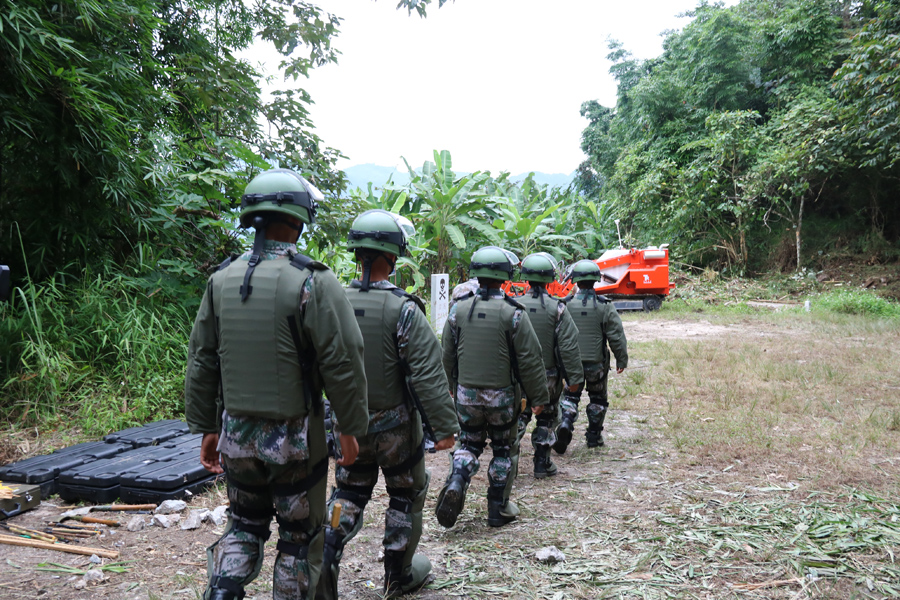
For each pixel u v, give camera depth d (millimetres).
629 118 32562
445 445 2742
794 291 22672
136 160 7172
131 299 6641
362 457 2738
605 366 5535
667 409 6945
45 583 2918
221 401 2189
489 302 3734
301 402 2012
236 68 9430
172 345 6543
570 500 4270
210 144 8492
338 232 7848
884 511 3896
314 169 9211
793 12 25812
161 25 8367
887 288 20953
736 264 26031
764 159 23859
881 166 22781
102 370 6102
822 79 25547
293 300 1974
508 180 23891
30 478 4004
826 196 25641
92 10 6562
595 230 26047
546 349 4668
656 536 3576
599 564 3236
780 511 3938
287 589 2086
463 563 3270
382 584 3031
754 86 28141
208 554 2117
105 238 7465
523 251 19344
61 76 6031
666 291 19219
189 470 4129
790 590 2938
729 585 2986
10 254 6703
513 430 3859
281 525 2123
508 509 3834
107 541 3430
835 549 3363
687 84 28422
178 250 7812
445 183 17844
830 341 12219
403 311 2709
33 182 6770
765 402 7082
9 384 5469
